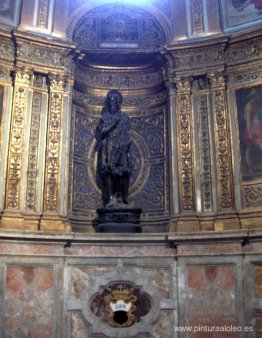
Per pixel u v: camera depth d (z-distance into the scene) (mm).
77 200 11781
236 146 10953
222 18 11969
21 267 9812
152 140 12469
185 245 10250
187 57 11680
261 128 10773
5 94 10961
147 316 9969
